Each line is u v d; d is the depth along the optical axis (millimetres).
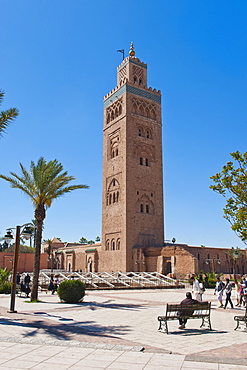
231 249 59344
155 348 10594
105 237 63094
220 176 30484
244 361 9055
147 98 67312
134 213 59312
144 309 20328
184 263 48156
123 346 10664
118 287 36938
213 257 57562
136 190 60750
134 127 63750
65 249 83438
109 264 60719
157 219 62062
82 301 24609
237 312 19547
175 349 10609
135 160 62219
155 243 60375
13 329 13531
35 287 25094
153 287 38062
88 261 70062
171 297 27938
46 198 26875
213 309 20844
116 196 62156
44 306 21656
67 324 14898
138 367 8531
